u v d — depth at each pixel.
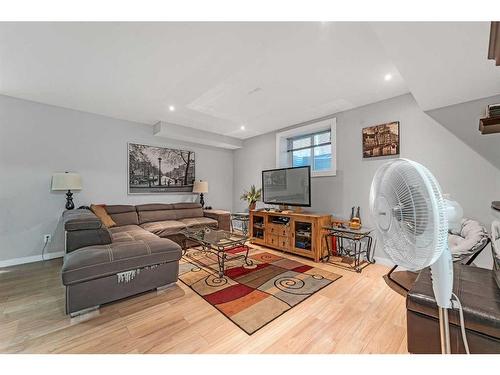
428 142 2.65
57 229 3.31
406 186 0.75
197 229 3.62
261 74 2.39
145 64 2.21
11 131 2.99
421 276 1.41
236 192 5.62
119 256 1.91
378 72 2.34
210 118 3.91
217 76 2.45
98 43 1.88
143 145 4.21
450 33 1.37
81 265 1.74
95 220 2.16
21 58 2.10
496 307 1.01
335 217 3.54
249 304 1.96
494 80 1.95
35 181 3.16
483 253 2.29
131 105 3.31
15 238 3.01
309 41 1.84
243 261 3.13
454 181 2.47
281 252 3.60
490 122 1.75
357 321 1.72
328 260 3.16
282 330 1.60
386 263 2.98
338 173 3.53
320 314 1.81
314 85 2.64
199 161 5.08
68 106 3.35
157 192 4.41
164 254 2.15
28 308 1.87
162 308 1.89
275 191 4.07
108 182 3.80
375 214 0.95
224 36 1.78
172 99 3.09
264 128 4.49
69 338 1.50
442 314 0.81
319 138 4.09
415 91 2.17
